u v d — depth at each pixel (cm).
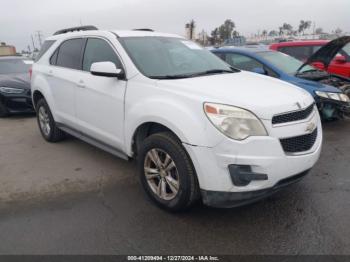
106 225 325
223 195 297
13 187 414
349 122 671
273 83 375
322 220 325
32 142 599
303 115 322
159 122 328
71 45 505
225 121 289
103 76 390
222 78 379
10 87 800
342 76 732
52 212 352
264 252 281
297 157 305
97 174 447
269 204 356
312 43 936
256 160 287
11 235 312
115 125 402
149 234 309
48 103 547
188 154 307
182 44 463
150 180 357
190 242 296
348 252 279
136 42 422
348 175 426
